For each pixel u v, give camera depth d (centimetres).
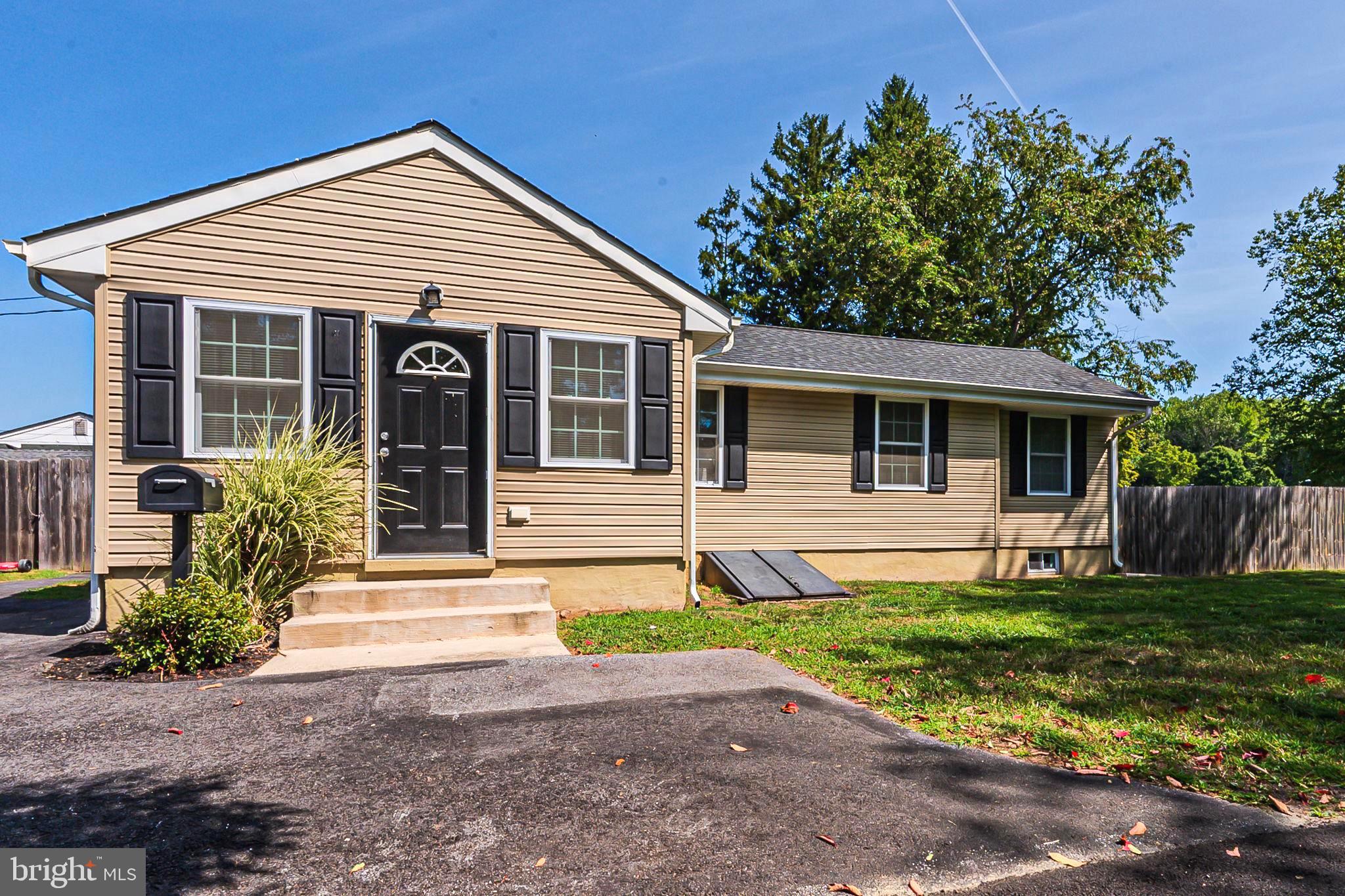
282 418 666
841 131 3209
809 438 1095
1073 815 300
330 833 275
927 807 305
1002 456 1256
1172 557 1474
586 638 636
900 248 2261
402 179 705
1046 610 823
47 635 623
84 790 309
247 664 525
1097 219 2273
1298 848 275
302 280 670
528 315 747
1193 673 527
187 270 636
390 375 700
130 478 615
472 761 346
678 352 817
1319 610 835
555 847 268
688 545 813
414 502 705
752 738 383
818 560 1093
